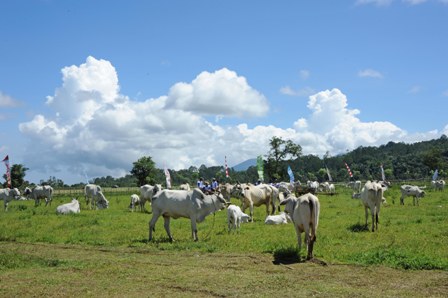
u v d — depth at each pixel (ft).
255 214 88.58
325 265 37.42
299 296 28.22
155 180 240.73
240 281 32.42
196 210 54.24
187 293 29.58
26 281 33.60
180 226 69.82
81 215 89.71
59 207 94.38
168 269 37.09
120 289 30.81
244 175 366.43
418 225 60.95
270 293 29.04
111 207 117.70
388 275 33.47
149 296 28.99
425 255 38.91
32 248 50.65
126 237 57.36
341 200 122.21
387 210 85.97
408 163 443.32
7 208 110.73
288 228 61.87
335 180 452.76
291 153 284.41
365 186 59.47
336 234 53.72
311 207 39.99
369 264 37.27
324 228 60.70
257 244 48.42
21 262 41.06
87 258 43.75
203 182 94.38
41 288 31.42
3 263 40.37
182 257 43.01
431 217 71.15
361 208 92.84
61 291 30.53
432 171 350.43
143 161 236.22
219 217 83.87
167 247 48.65
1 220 81.41
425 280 31.86
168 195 54.54
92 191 113.60
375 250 42.01
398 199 119.75
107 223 74.18
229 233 59.16
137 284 32.14
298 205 41.45
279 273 35.06
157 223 74.74
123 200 148.15
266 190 79.15
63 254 46.50
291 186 132.46
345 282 31.76
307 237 41.52
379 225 62.69
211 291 29.86
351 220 69.77
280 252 41.96
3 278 34.63
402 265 36.27
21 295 29.71
